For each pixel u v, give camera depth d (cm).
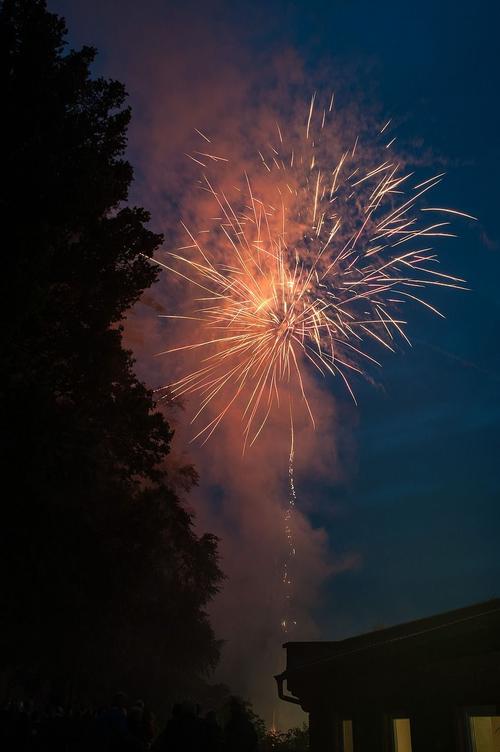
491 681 845
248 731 983
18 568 1330
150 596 2742
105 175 1415
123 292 1445
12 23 1422
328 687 1395
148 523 1527
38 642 1783
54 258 1323
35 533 1301
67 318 1388
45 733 1346
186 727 836
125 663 2878
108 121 1498
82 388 1421
